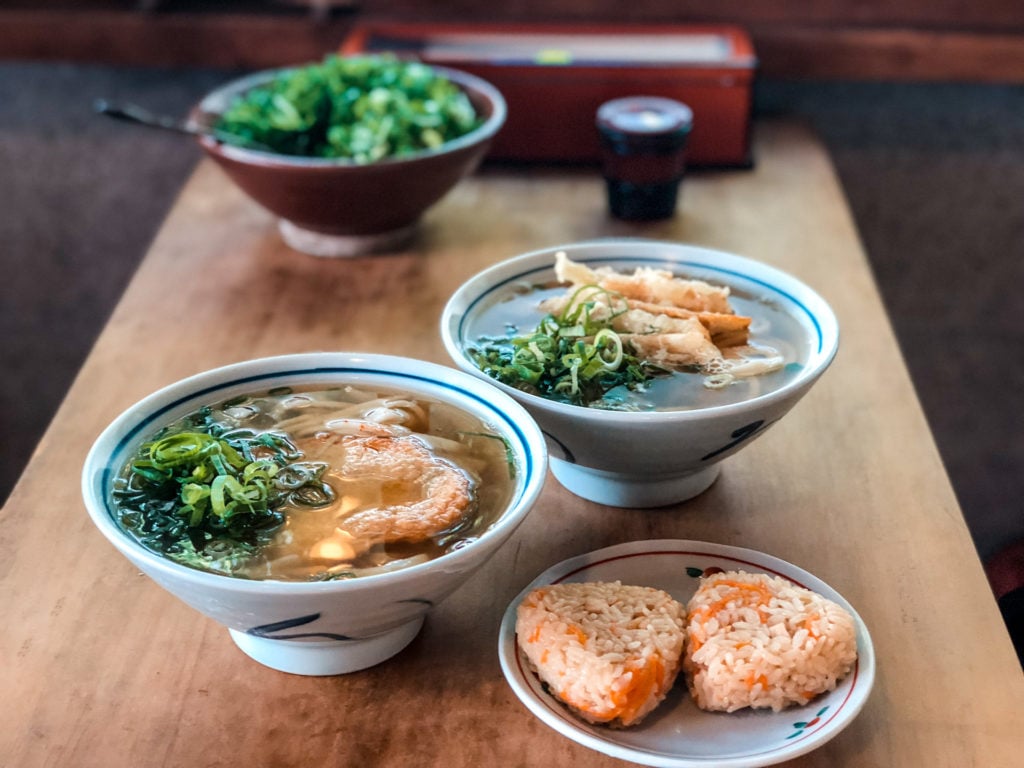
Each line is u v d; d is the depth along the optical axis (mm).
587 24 931
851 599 431
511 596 432
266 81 778
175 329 630
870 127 1038
